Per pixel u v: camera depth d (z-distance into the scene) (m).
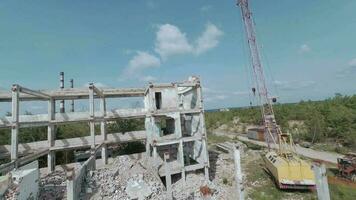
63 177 28.22
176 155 38.62
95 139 36.19
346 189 30.50
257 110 103.75
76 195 18.69
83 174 22.73
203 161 34.47
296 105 97.06
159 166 33.19
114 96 39.84
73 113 34.88
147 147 37.50
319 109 77.50
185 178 33.84
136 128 51.22
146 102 38.22
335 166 40.91
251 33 47.44
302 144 61.06
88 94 35.31
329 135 64.00
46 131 43.50
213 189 31.02
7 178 16.73
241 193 10.10
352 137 55.81
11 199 16.14
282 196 30.14
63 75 51.09
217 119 124.56
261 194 30.64
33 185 19.61
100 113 36.94
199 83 35.69
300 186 30.38
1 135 40.66
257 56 47.41
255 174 38.75
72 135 47.38
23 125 27.45
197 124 36.59
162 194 26.02
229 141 71.00
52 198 21.00
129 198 23.34
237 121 113.62
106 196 21.97
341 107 74.75
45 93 33.00
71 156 42.66
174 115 33.97
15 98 25.17
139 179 27.94
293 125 77.25
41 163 38.38
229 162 43.47
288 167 31.33
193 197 28.92
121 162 35.72
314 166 8.32
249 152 54.72
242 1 47.62
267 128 46.91
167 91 34.69
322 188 7.92
